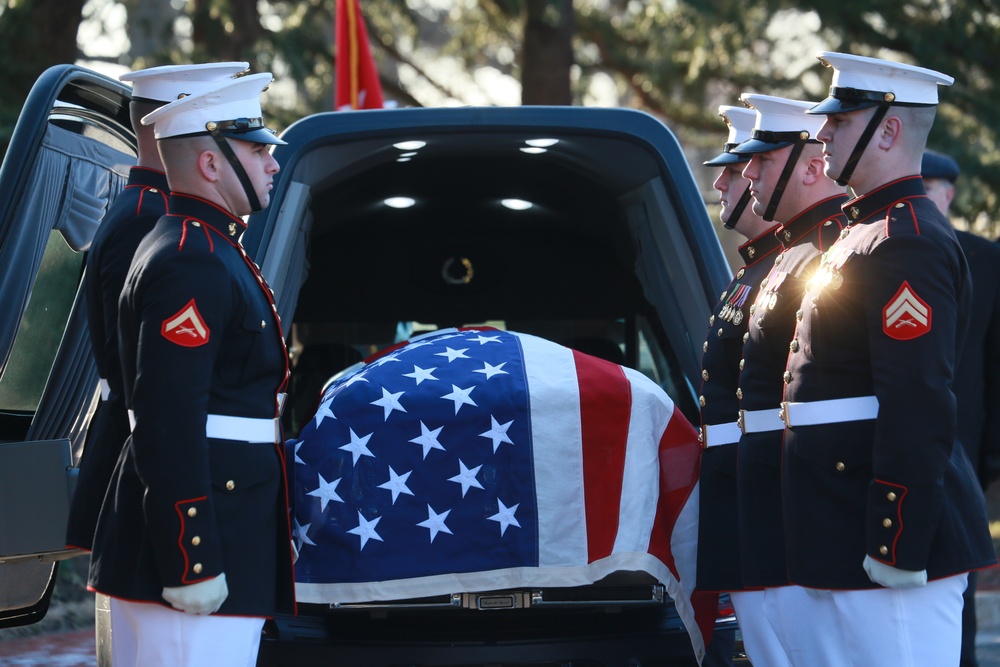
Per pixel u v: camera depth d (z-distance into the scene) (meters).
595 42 35.09
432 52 40.03
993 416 10.36
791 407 7.13
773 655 7.97
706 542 7.90
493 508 7.41
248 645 6.93
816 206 7.82
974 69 31.02
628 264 11.58
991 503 26.28
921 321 6.53
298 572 7.38
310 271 12.23
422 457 7.39
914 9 31.11
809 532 7.00
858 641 6.91
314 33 28.84
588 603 7.79
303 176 9.36
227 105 7.05
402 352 7.96
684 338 9.72
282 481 7.14
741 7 30.70
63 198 8.61
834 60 7.02
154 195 7.79
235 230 7.15
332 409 7.51
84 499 7.44
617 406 7.62
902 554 6.51
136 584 6.68
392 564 7.30
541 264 12.30
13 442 8.18
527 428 7.47
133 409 6.54
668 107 35.94
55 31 22.06
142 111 7.80
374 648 7.83
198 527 6.46
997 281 10.34
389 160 10.23
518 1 26.66
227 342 6.85
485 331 8.34
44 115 7.72
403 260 12.30
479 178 11.03
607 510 7.52
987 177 28.83
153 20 31.70
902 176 6.97
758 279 8.13
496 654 7.83
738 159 8.36
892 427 6.50
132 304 6.70
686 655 8.02
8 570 9.12
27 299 8.09
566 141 9.69
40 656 13.77
